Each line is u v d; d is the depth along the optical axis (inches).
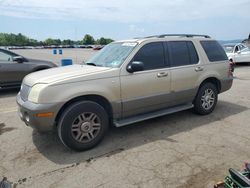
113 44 203.3
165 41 192.9
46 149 160.7
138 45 177.6
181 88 198.5
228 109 241.0
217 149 156.3
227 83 234.1
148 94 179.6
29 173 133.6
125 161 143.5
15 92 341.1
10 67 319.3
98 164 140.9
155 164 139.4
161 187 118.9
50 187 121.4
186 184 120.8
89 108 153.1
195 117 217.2
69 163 142.9
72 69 171.2
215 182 121.8
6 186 111.7
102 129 161.2
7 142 172.4
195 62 208.4
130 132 185.5
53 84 144.1
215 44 230.1
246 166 113.4
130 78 169.2
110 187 120.0
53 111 143.3
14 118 224.2
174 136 177.3
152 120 210.4
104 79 159.0
